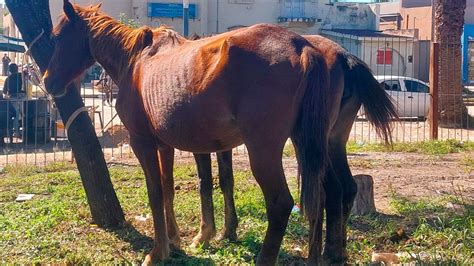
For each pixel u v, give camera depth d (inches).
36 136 457.4
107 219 227.9
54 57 212.8
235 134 162.6
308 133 154.4
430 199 271.1
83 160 227.6
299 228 217.3
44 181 317.4
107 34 200.2
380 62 898.7
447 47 552.7
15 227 226.2
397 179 323.0
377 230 220.2
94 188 227.1
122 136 469.1
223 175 210.8
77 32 207.9
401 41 863.1
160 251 191.3
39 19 226.5
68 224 229.5
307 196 154.7
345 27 1245.7
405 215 243.4
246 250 201.3
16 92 483.2
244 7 1200.2
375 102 184.1
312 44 167.5
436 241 206.2
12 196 285.1
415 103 624.1
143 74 183.8
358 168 356.5
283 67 154.4
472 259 187.0
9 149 447.8
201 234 208.4
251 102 154.4
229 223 212.1
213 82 158.6
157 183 189.2
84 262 189.2
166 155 196.1
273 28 161.0
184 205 255.8
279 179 156.4
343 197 189.0
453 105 557.0
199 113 162.6
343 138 187.9
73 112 225.3
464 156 389.4
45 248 204.7
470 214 221.3
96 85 735.1
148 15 1152.2
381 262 186.9
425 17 1299.2
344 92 182.9
